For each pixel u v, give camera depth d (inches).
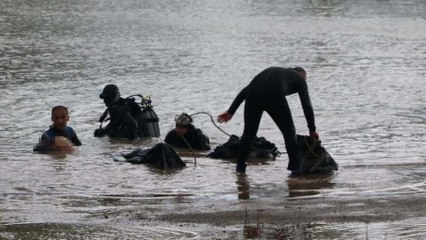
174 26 4817.9
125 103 1705.2
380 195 1120.2
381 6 6712.6
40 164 1358.3
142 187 1178.0
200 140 1565.0
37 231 906.1
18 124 1846.7
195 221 957.8
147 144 1622.8
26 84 2498.8
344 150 1566.2
